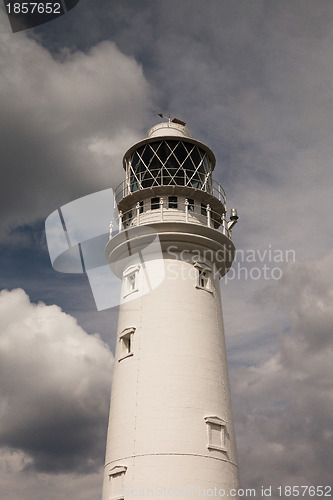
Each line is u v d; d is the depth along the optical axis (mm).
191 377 29000
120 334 31609
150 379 28891
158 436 27234
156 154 35031
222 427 28547
